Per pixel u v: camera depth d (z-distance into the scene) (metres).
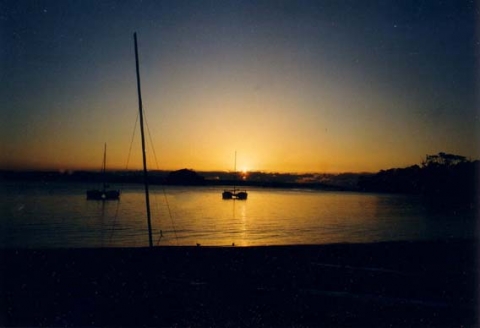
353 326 7.27
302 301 8.53
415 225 43.53
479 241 15.43
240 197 100.69
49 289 9.23
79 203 73.81
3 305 8.16
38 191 105.56
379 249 13.98
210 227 44.25
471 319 7.59
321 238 35.19
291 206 79.31
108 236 35.34
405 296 8.92
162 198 97.12
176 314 7.81
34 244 29.52
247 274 10.79
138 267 11.30
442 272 11.07
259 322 7.42
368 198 106.19
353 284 9.89
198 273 10.82
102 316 7.68
